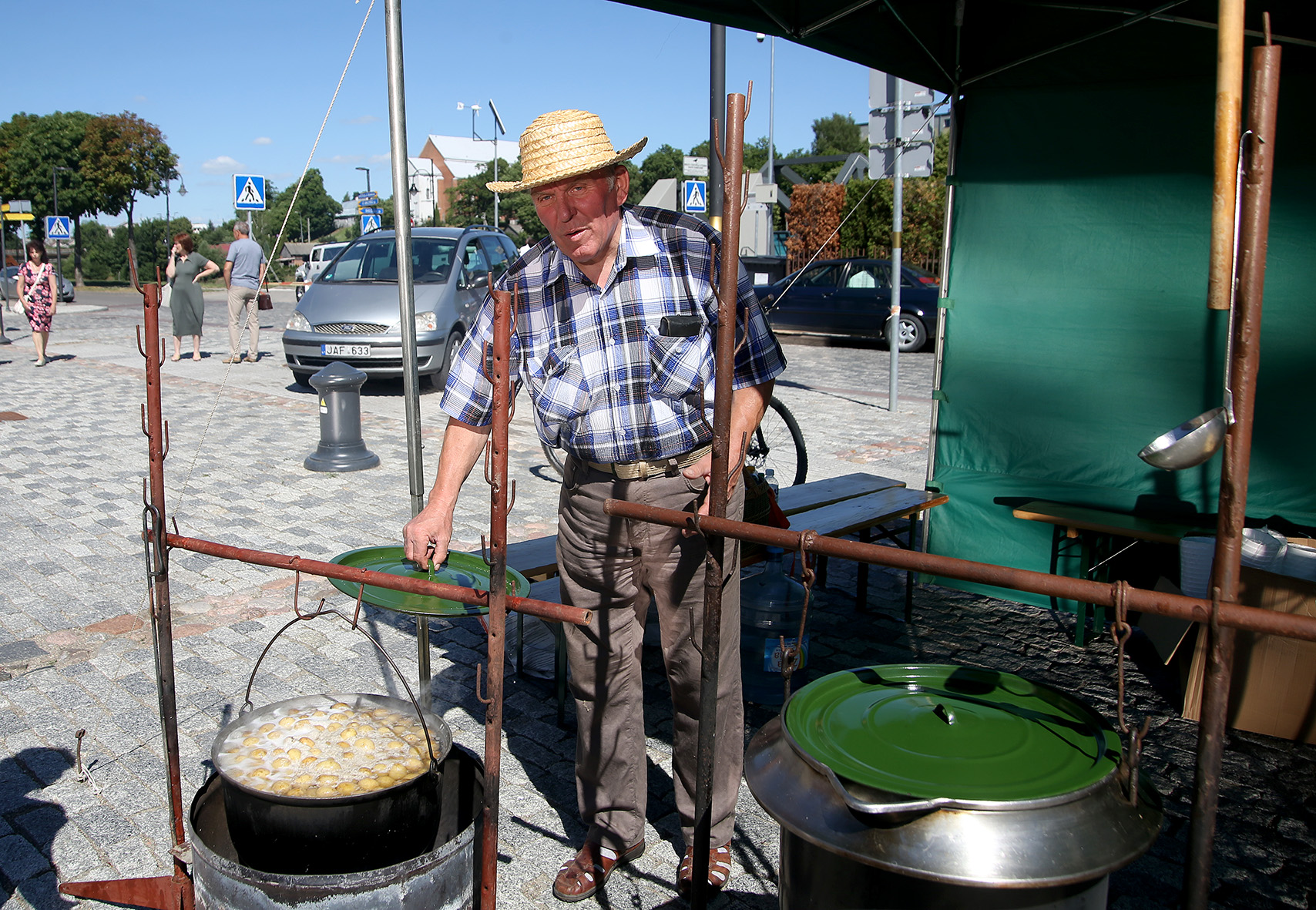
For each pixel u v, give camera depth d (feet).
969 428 16.85
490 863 6.33
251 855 6.24
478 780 6.95
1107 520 14.73
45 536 18.72
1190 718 12.22
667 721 12.00
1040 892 4.82
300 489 22.45
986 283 16.30
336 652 13.64
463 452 8.02
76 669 12.91
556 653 11.53
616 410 7.65
